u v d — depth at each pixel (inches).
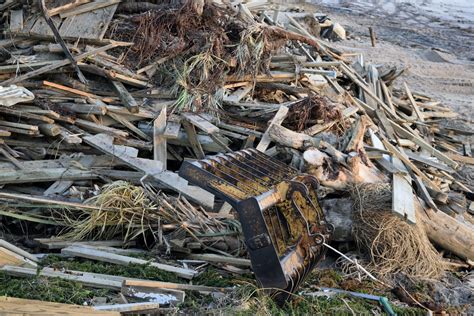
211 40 359.9
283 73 391.5
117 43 350.6
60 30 350.0
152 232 275.4
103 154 314.7
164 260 263.0
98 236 276.4
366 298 253.4
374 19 942.4
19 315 205.2
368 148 334.6
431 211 305.6
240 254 274.2
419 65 714.2
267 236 219.6
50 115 311.9
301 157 308.7
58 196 286.5
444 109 504.1
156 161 307.7
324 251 256.7
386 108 433.1
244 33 373.1
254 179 251.6
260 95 386.6
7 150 306.8
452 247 303.1
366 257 284.2
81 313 209.6
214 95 351.6
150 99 346.0
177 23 366.3
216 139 327.0
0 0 374.9
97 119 326.6
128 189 280.1
